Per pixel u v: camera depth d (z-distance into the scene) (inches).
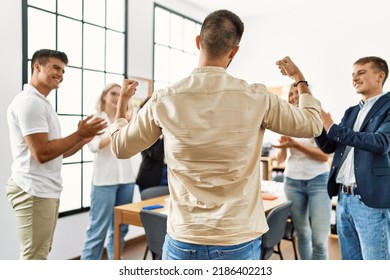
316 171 100.2
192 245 40.7
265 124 41.5
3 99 105.6
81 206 135.3
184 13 184.5
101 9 141.7
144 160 123.7
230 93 39.3
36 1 117.3
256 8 195.3
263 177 188.9
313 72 191.8
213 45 41.6
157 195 118.0
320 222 100.0
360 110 78.7
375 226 71.1
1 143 105.0
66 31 128.3
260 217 42.9
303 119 41.1
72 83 131.4
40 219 75.2
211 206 39.8
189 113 39.2
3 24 105.1
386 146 66.2
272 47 205.3
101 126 75.4
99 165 110.7
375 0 172.1
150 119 42.1
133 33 154.3
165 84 176.7
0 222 105.0
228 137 38.6
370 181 70.4
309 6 191.8
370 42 174.2
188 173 40.3
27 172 74.0
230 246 39.6
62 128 128.5
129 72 152.7
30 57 115.7
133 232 153.6
